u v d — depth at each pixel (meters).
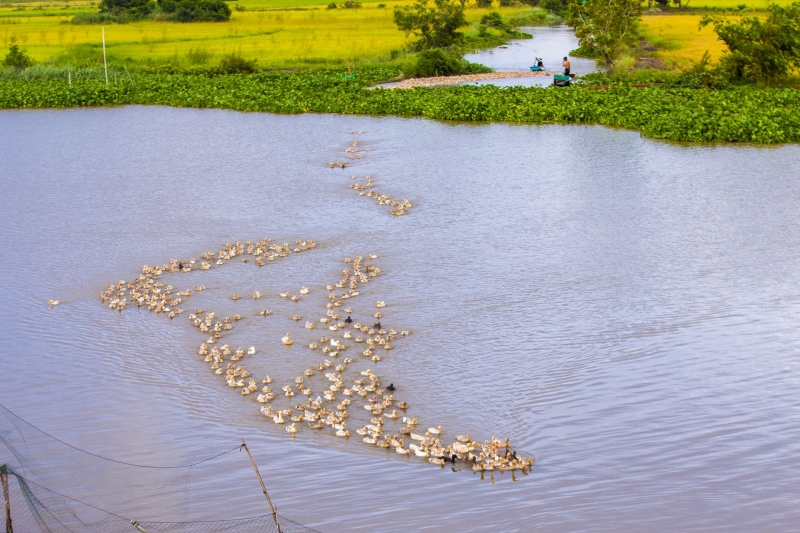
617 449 16.66
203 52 83.50
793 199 32.78
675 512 14.78
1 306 24.33
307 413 17.91
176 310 23.73
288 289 25.14
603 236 28.97
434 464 16.34
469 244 28.58
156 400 19.00
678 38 93.44
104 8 130.25
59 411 18.64
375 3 157.50
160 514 15.05
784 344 20.64
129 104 61.72
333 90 61.12
